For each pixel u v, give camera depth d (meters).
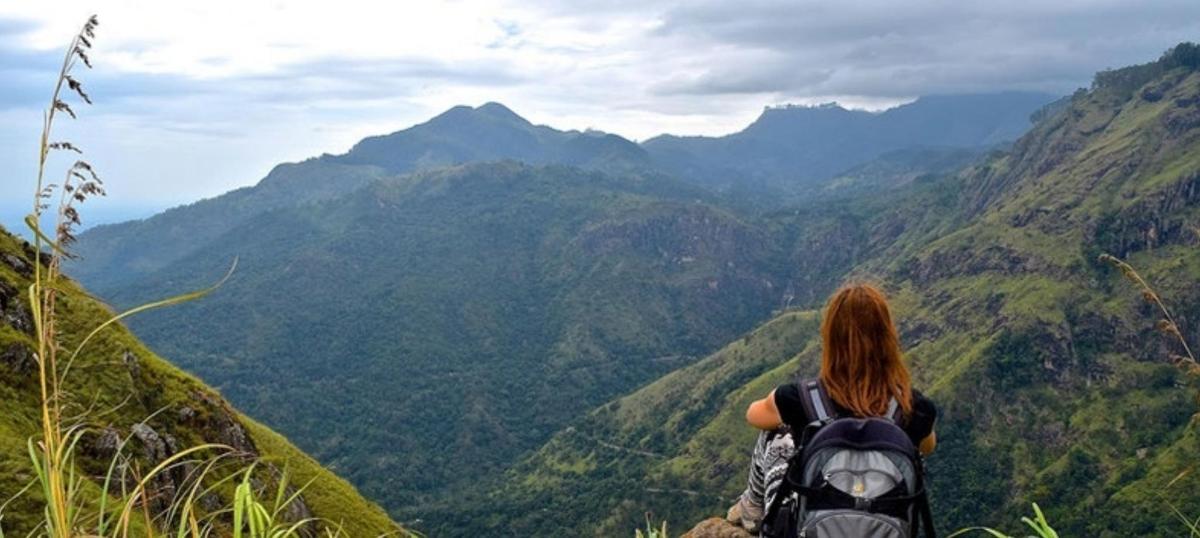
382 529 32.31
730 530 6.22
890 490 3.71
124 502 3.67
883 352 4.04
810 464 3.90
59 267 3.16
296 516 19.50
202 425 26.52
